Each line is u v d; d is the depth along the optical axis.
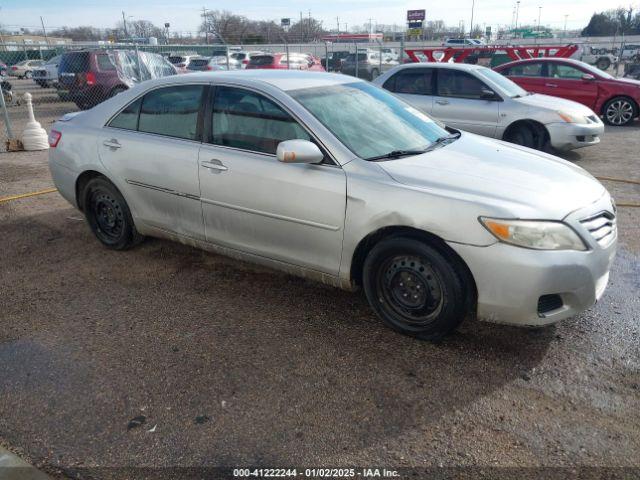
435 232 3.11
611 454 2.49
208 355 3.32
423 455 2.50
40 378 3.10
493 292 3.05
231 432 2.66
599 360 3.23
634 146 10.06
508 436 2.62
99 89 14.76
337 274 3.58
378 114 4.05
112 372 3.15
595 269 3.13
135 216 4.62
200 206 4.12
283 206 3.65
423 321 3.37
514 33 70.44
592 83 12.41
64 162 4.95
